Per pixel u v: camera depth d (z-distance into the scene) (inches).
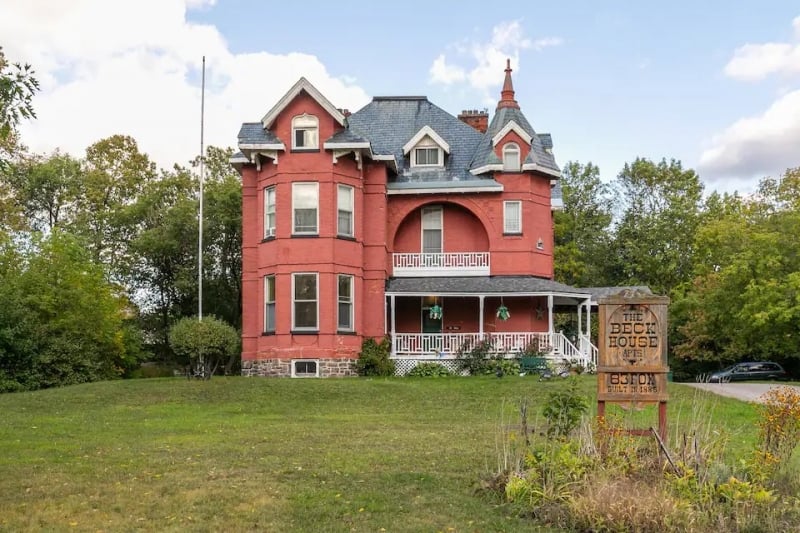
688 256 2393.0
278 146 1305.4
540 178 1454.2
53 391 1029.2
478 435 666.8
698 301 2047.2
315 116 1316.4
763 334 1759.4
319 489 445.1
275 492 438.0
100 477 479.2
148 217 1931.6
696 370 2306.8
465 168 1457.9
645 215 2556.6
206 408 904.9
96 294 1366.9
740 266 1734.7
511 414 825.5
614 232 2610.7
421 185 1416.1
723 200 2415.1
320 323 1294.3
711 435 550.6
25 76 488.4
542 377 1115.3
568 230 2534.5
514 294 1346.0
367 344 1323.8
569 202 2628.0
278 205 1314.0
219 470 498.6
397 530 369.4
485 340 1332.4
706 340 2132.1
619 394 511.5
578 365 1280.8
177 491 440.8
